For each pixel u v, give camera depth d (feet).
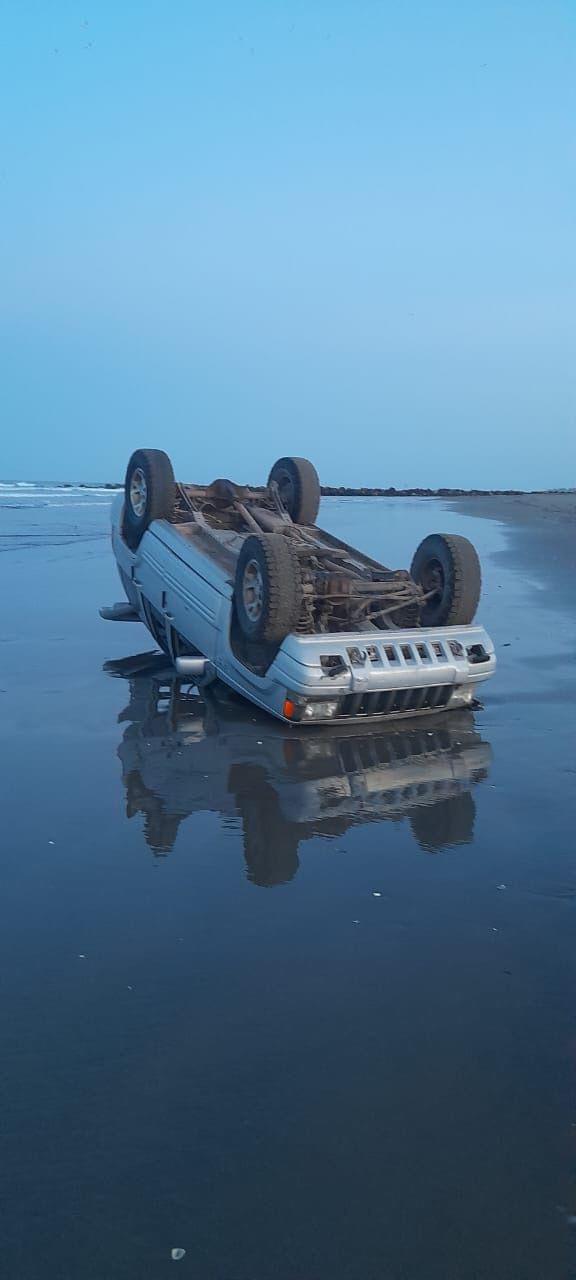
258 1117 9.18
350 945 12.64
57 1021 10.82
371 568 29.63
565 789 19.27
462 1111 9.27
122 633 37.47
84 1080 9.74
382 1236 7.76
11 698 26.66
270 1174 8.43
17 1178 8.37
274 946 12.59
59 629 37.99
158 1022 10.81
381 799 18.63
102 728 23.75
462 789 19.27
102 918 13.34
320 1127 9.05
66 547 71.56
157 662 32.32
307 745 22.67
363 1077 9.81
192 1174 8.44
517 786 19.48
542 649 33.81
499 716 25.44
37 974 11.84
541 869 15.24
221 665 26.71
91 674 30.22
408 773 20.36
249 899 14.01
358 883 14.62
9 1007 11.08
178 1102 9.40
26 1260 7.52
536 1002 11.28
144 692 27.96
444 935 12.95
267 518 31.50
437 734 23.68
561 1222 7.91
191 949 12.50
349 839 16.47
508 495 253.65
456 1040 10.47
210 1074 9.85
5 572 55.26
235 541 30.37
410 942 12.75
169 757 21.31
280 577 23.67
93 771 20.13
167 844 16.12
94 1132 8.96
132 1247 7.65
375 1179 8.37
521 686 28.68
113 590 48.62
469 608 26.91
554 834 16.78
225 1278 7.34
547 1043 10.44
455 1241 7.72
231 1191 8.24
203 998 11.31
